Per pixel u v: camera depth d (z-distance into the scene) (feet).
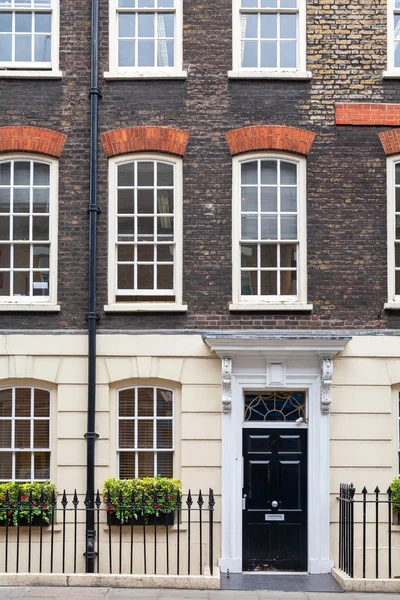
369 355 37.22
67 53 38.58
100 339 37.17
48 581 32.22
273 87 38.45
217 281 37.63
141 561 36.11
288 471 37.14
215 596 31.14
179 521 34.76
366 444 36.88
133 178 38.37
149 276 38.11
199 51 38.63
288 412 37.60
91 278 37.14
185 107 38.27
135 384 37.42
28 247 38.17
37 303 37.52
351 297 37.60
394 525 36.47
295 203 38.42
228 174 38.06
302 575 35.73
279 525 36.88
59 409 36.91
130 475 37.22
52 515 33.71
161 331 37.27
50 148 37.88
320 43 38.75
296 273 38.14
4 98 38.14
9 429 37.42
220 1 38.93
